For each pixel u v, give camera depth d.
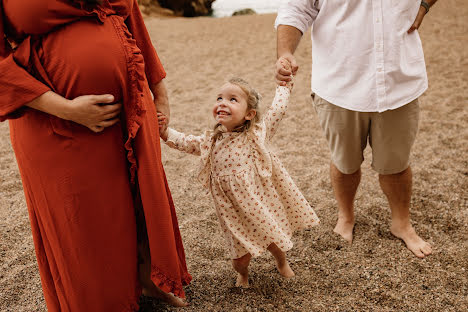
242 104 1.91
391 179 2.50
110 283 1.84
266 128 2.07
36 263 2.62
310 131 4.54
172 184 3.58
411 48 2.15
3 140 4.73
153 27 11.84
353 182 2.63
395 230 2.69
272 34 9.74
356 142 2.38
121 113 1.73
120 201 1.77
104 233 1.76
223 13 23.38
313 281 2.35
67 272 1.79
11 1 1.47
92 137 1.65
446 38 7.78
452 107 4.83
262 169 2.00
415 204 3.03
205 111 5.32
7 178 3.79
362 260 2.51
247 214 1.98
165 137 2.06
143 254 2.07
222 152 1.98
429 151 3.86
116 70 1.62
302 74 6.64
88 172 1.67
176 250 2.02
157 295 2.20
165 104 2.07
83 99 1.55
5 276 2.51
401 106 2.20
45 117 1.60
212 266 2.52
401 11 2.05
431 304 2.14
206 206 3.20
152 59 1.99
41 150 1.63
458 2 10.95
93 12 1.56
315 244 2.67
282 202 2.16
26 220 3.12
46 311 2.23
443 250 2.54
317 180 3.48
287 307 2.17
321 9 2.19
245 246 2.01
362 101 2.18
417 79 2.17
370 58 2.12
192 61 7.88
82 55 1.55
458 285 2.26
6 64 1.49
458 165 3.57
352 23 2.10
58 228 1.73
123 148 1.75
